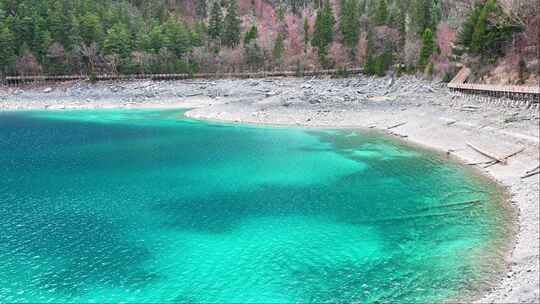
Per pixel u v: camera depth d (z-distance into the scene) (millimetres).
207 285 29203
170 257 32938
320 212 41188
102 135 81500
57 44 142750
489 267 29922
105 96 126000
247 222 39156
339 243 34750
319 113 92000
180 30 156875
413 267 30656
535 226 34812
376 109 90188
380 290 28016
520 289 26422
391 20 145625
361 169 55594
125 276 30344
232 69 155000
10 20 142250
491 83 85000
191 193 47312
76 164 59906
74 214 41375
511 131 60625
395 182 49781
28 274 30562
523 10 86062
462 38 103375
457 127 69688
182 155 64625
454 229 36375
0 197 46125
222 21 185375
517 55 82812
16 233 37062
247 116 95312
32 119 101750
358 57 146875
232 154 65000
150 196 46375
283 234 36594
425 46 122312
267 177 53062
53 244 35031
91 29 149625
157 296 28031
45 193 47500
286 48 168500
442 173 52594
